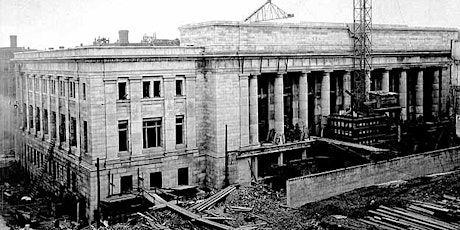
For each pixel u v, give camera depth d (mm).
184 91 54656
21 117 73938
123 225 44562
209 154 56062
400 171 57188
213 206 48938
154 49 51969
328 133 63250
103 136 49781
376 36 69250
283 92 62125
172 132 54062
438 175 59125
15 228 47500
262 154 57406
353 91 66500
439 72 78375
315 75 65125
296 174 54438
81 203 50969
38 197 58906
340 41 65312
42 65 62719
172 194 51656
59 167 58000
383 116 62875
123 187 51625
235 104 55844
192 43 57938
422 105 76000
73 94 54375
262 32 58125
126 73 50469
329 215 44969
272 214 46125
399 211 44719
